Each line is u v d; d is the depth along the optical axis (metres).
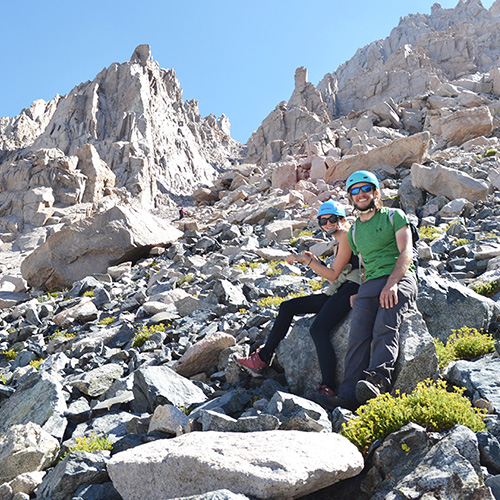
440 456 3.90
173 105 161.12
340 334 6.27
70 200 59.88
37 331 16.64
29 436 6.07
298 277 15.39
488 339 6.66
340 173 34.22
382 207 6.12
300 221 24.81
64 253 24.09
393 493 3.79
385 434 4.51
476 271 11.52
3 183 60.59
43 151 63.44
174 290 16.16
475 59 120.31
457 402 4.56
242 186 46.28
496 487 3.51
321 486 3.92
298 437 4.23
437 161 31.77
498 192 21.86
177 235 27.06
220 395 7.09
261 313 10.72
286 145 80.25
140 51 145.12
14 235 53.41
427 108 58.91
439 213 20.19
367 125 55.72
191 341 10.49
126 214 25.25
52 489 4.87
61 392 7.68
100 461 5.14
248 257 20.27
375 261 5.98
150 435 5.66
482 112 39.19
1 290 24.36
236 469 3.77
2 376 11.49
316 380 6.44
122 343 12.31
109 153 106.12
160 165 123.69
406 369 5.39
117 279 22.78
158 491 4.14
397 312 5.61
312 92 131.62
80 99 120.44
